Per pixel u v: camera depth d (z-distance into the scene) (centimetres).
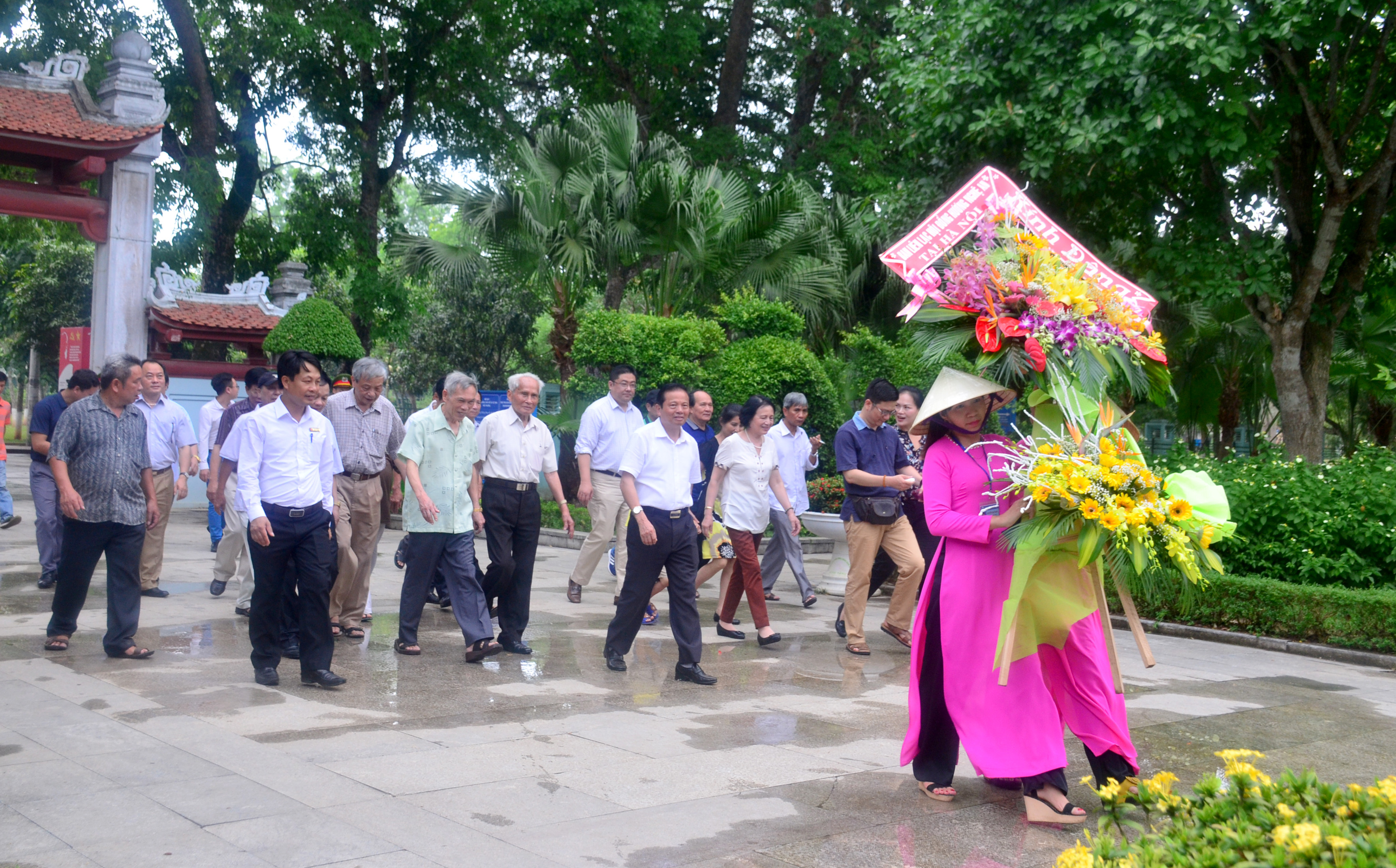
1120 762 419
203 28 2023
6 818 370
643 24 2183
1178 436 2016
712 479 776
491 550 686
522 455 690
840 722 549
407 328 2416
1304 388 1202
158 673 607
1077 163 1162
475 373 2888
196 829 365
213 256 2267
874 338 1662
